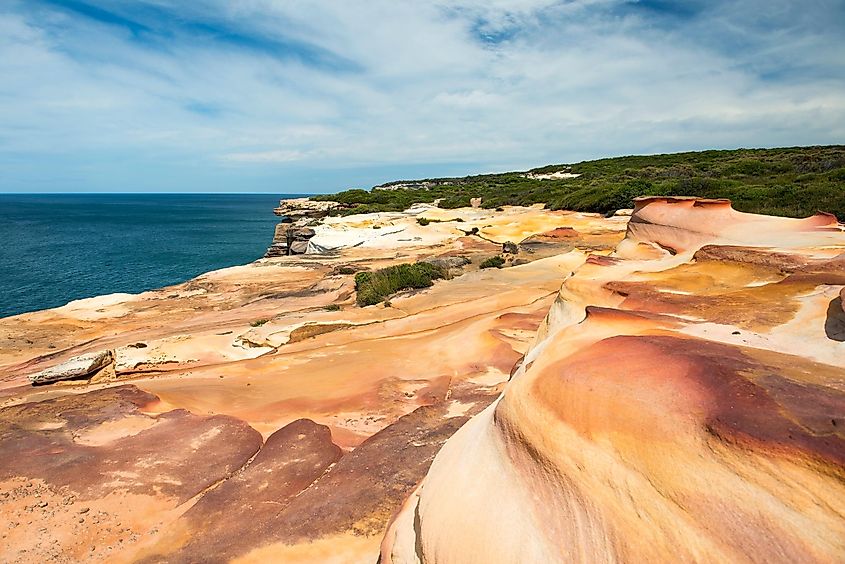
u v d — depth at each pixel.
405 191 83.44
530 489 4.18
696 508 3.30
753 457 3.27
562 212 42.16
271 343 15.65
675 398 3.95
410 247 38.00
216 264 48.25
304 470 7.51
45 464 7.58
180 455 8.02
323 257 36.62
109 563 5.75
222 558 5.63
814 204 23.77
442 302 18.81
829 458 3.01
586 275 10.82
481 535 4.13
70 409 9.58
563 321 9.38
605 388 4.33
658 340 5.06
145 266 46.78
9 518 6.43
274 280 30.00
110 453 8.00
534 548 3.77
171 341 15.25
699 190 32.16
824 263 7.84
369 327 16.47
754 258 9.12
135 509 6.68
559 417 4.40
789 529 2.97
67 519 6.44
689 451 3.55
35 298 33.50
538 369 5.32
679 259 11.71
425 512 4.89
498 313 15.50
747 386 3.79
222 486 7.15
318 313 19.17
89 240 68.25
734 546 3.06
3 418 9.12
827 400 3.49
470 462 4.96
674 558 3.20
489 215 48.41
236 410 10.11
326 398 10.62
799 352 5.02
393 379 11.52
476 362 12.01
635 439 3.83
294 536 5.84
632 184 39.53
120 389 10.61
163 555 5.79
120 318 22.80
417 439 7.91
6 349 18.89
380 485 6.65
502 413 5.06
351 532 5.84
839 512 2.88
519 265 25.11
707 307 6.81
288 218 62.91
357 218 48.84
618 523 3.54
